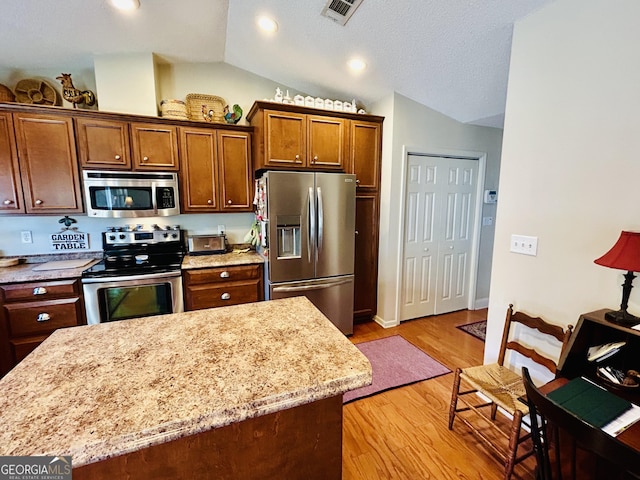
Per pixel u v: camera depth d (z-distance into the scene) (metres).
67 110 2.39
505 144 1.88
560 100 1.59
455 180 3.58
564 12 1.55
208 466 0.88
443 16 1.89
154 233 2.90
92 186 2.47
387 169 3.16
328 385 0.88
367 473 1.59
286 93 3.13
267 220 2.69
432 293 3.67
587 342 1.41
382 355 2.76
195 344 1.11
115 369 0.94
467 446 1.76
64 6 2.03
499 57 2.14
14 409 0.75
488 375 1.78
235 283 2.78
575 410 1.12
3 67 2.62
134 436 0.69
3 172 2.33
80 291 2.37
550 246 1.69
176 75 2.98
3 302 2.21
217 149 2.86
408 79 2.69
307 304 1.54
